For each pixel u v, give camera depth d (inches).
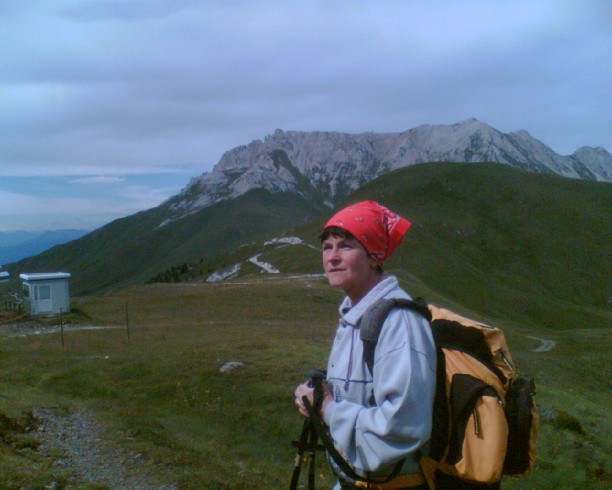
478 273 5231.3
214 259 7135.8
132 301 1961.1
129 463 482.3
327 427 125.5
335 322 1761.8
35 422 586.9
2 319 1503.4
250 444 665.6
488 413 112.2
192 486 437.1
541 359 1717.5
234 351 1039.0
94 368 950.4
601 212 7490.2
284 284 2539.4
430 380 113.0
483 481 109.7
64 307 1604.3
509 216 7293.3
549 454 625.9
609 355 1870.1
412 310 121.3
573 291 5910.4
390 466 117.6
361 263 133.5
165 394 829.2
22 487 371.2
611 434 701.9
